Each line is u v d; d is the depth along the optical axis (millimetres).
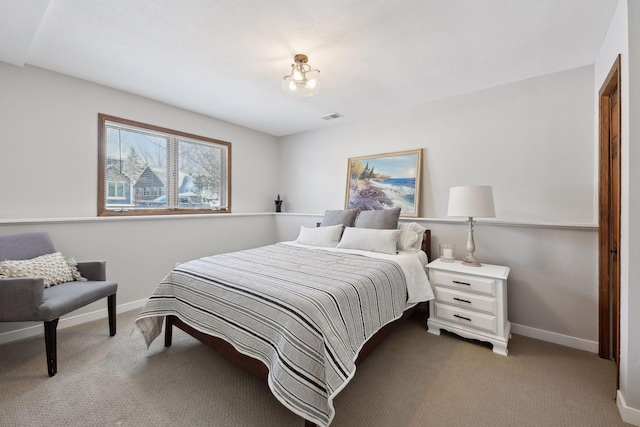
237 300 1595
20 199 2309
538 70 2389
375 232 2717
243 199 4117
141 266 2947
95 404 1514
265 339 1423
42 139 2406
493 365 1930
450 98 2975
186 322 1841
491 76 2506
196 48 2088
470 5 1631
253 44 2031
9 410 1460
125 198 2961
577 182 2314
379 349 2148
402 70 2402
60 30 1873
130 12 1696
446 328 2330
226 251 3777
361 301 1646
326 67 2357
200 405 1515
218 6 1645
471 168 2842
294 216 4184
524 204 2551
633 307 1380
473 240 2438
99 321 2568
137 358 1964
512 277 2449
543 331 2309
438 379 1773
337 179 3926
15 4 1576
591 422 1417
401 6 1640
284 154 4559
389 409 1508
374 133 3562
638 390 1385
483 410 1504
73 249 2502
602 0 1580
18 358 1937
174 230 3229
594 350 2107
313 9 1670
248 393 1614
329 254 2535
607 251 2012
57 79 2475
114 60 2266
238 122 3904
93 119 2686
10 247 2008
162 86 2756
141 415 1440
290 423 1396
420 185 3145
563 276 2229
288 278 1755
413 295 2186
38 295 1710
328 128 4027
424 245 2898
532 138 2514
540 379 1768
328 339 1291
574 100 2330
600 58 2070
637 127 1352
